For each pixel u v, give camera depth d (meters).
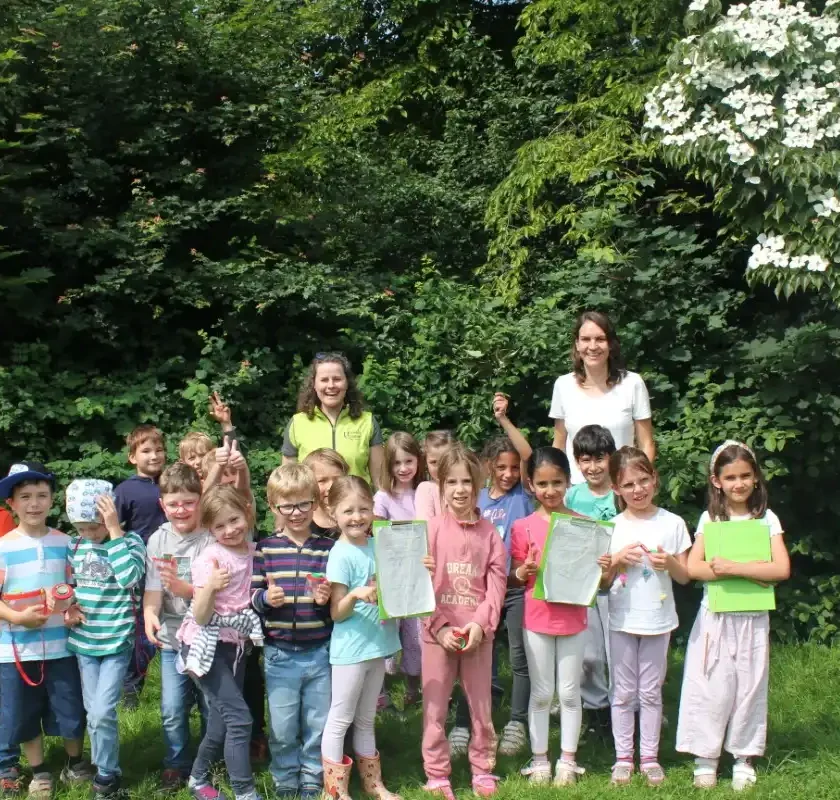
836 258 6.58
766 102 6.73
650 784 4.45
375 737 5.10
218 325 8.84
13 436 7.89
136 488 5.76
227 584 4.29
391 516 5.34
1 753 4.41
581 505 5.07
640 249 7.74
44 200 8.48
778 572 4.50
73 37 8.77
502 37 14.45
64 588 4.36
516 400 7.68
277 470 4.46
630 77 10.16
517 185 9.88
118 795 4.36
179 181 9.20
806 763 4.62
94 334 8.55
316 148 10.35
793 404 7.02
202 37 9.38
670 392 7.46
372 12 14.05
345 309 8.75
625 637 4.65
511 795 4.33
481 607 4.43
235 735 4.19
